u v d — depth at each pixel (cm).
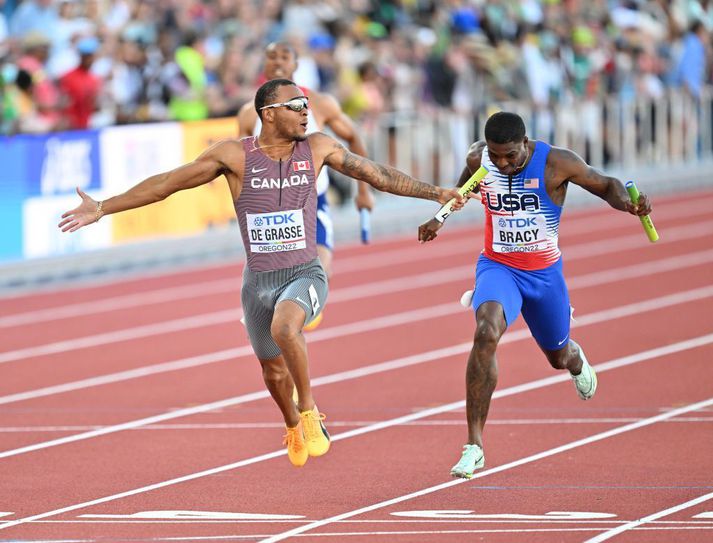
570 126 6950
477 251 5728
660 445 2719
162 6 5931
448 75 6562
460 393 3294
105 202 2239
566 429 2884
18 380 3538
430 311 4431
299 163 2275
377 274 5191
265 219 2277
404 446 2783
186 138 5528
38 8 5584
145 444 2848
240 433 2938
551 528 2109
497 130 2306
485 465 2598
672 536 2042
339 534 2103
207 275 5244
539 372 3478
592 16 7744
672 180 7462
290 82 2272
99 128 5219
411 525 2155
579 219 6619
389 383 3416
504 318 2352
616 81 7381
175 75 5669
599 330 4053
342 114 3366
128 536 2112
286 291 2273
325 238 3250
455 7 6931
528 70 6856
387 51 6412
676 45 7894
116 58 5612
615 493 2347
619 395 3198
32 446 2844
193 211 5625
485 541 2038
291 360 2227
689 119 7612
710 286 4825
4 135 4934
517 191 2388
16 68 5178
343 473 2566
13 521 2233
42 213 5078
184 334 4141
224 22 6153
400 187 2331
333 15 6431
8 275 4969
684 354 3681
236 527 2164
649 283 4894
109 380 3522
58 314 4497
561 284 2475
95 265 5247
